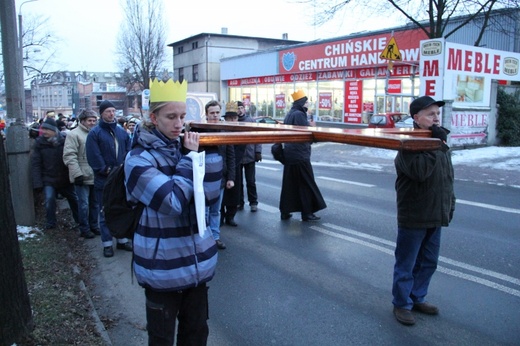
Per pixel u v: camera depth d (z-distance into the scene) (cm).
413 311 398
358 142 246
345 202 849
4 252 296
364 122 2772
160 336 230
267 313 404
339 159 1591
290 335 364
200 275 230
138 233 227
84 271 504
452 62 1594
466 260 523
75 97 4394
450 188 364
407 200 357
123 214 230
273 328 376
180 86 224
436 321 380
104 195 233
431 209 355
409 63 2167
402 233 368
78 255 559
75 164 610
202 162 222
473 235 621
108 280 484
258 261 539
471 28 2297
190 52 4897
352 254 556
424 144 231
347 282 470
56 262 496
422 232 363
